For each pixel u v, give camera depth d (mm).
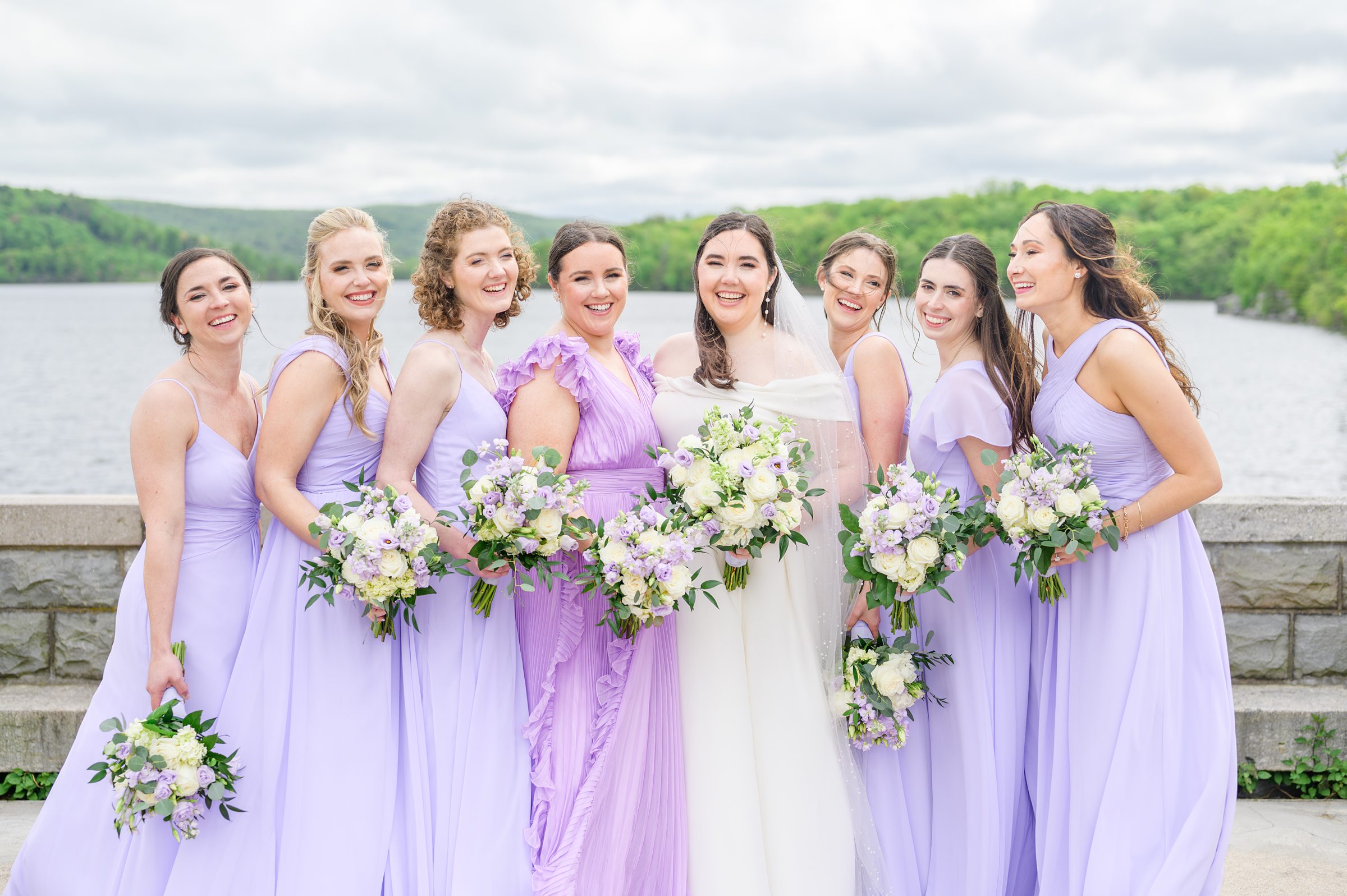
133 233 127438
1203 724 3006
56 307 105938
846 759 3143
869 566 3010
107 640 4418
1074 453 2980
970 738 3152
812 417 3133
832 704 3133
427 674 3035
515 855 2930
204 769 2732
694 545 2867
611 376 3111
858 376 3369
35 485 23156
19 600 4402
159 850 2924
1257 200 62281
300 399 2934
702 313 3215
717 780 3045
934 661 3225
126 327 79625
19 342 65438
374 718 2979
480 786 2957
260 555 3082
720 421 2914
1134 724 2965
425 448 3027
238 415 3146
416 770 2975
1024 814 3277
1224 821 2969
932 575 2977
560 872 2895
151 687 2895
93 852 2971
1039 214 3084
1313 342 52188
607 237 3115
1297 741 4215
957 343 3287
